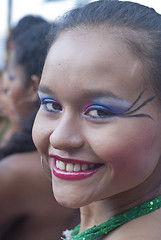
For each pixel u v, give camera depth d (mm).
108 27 879
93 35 874
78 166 896
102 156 849
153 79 877
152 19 915
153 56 877
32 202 1493
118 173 859
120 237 917
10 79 1858
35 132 965
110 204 984
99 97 847
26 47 1805
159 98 891
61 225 1562
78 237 977
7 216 1476
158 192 972
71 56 864
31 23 1968
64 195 906
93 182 887
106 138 843
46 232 1528
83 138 869
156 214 938
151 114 878
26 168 1484
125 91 851
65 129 865
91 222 1050
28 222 1505
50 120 936
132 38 868
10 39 2047
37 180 1493
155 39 890
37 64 1763
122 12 903
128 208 957
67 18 957
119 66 848
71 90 857
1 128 1873
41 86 936
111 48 853
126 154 849
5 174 1458
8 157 1519
